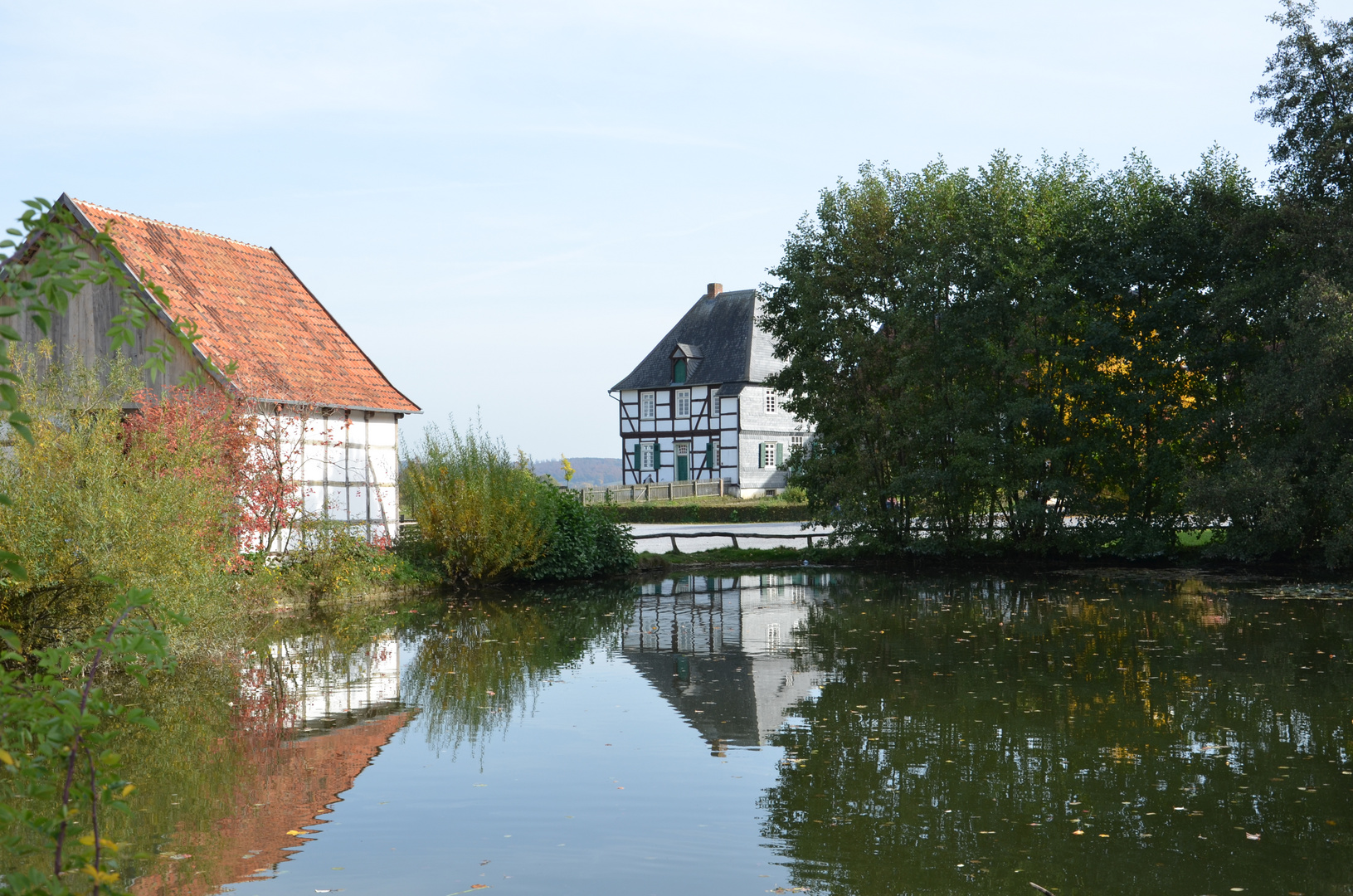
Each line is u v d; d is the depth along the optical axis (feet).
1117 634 52.16
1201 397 85.46
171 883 20.45
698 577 84.99
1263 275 77.92
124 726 33.22
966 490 89.86
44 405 41.19
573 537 80.12
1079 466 89.56
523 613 62.34
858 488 90.27
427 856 21.98
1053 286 82.84
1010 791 26.61
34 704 11.71
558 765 28.99
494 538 73.61
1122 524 86.28
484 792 26.43
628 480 198.80
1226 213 81.41
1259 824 24.00
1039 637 51.31
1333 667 42.75
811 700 37.37
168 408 48.62
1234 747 30.48
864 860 21.83
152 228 73.36
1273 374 75.15
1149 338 85.20
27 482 37.32
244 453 56.80
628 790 26.76
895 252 90.99
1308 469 76.69
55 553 36.55
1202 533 90.38
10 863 20.68
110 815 24.56
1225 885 20.56
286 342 74.90
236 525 54.29
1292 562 84.43
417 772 28.32
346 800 25.89
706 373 188.03
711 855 22.11
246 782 27.35
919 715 34.83
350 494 75.20
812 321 91.15
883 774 28.12
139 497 39.45
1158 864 21.61
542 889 20.25
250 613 57.57
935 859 21.94
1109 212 86.58
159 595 38.22
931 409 90.43
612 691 39.22
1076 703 36.50
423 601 68.03
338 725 33.68
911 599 68.80
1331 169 77.51
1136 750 30.32
